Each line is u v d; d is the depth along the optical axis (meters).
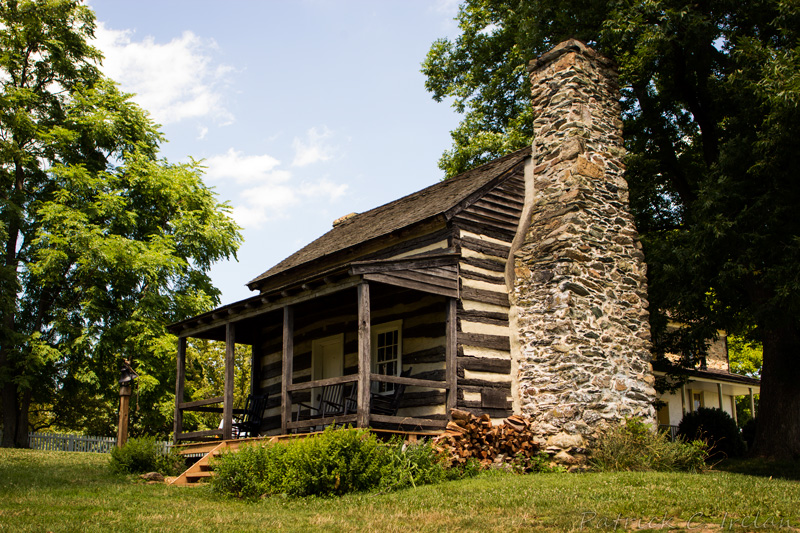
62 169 23.45
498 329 13.16
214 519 7.32
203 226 26.64
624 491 7.93
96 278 23.75
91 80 26.94
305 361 16.25
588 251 12.91
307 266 17.23
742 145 13.70
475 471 10.79
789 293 12.41
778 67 12.37
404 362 13.42
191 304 25.64
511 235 14.01
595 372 12.27
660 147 18.42
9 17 24.81
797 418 15.92
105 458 17.64
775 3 14.45
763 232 13.16
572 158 13.32
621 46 17.16
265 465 9.79
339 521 7.01
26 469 13.23
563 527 6.36
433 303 13.10
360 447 9.30
